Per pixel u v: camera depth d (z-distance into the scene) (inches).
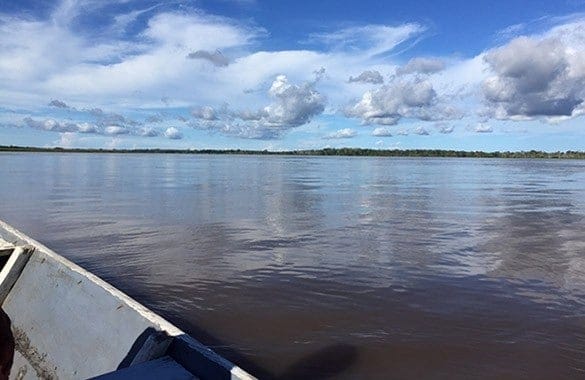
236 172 1998.0
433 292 296.0
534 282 318.7
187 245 436.8
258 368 198.7
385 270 347.3
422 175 1861.5
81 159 3954.2
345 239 468.4
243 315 255.1
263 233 501.0
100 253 402.6
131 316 141.6
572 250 418.0
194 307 268.5
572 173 2127.2
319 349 215.2
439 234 499.5
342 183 1337.4
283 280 320.8
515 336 229.0
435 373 194.1
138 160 4008.4
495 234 497.7
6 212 660.1
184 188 1106.1
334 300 279.4
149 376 113.8
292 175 1784.0
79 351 150.3
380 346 218.1
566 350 214.2
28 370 166.9
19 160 3129.9
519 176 1825.8
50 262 198.2
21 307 192.7
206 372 114.3
